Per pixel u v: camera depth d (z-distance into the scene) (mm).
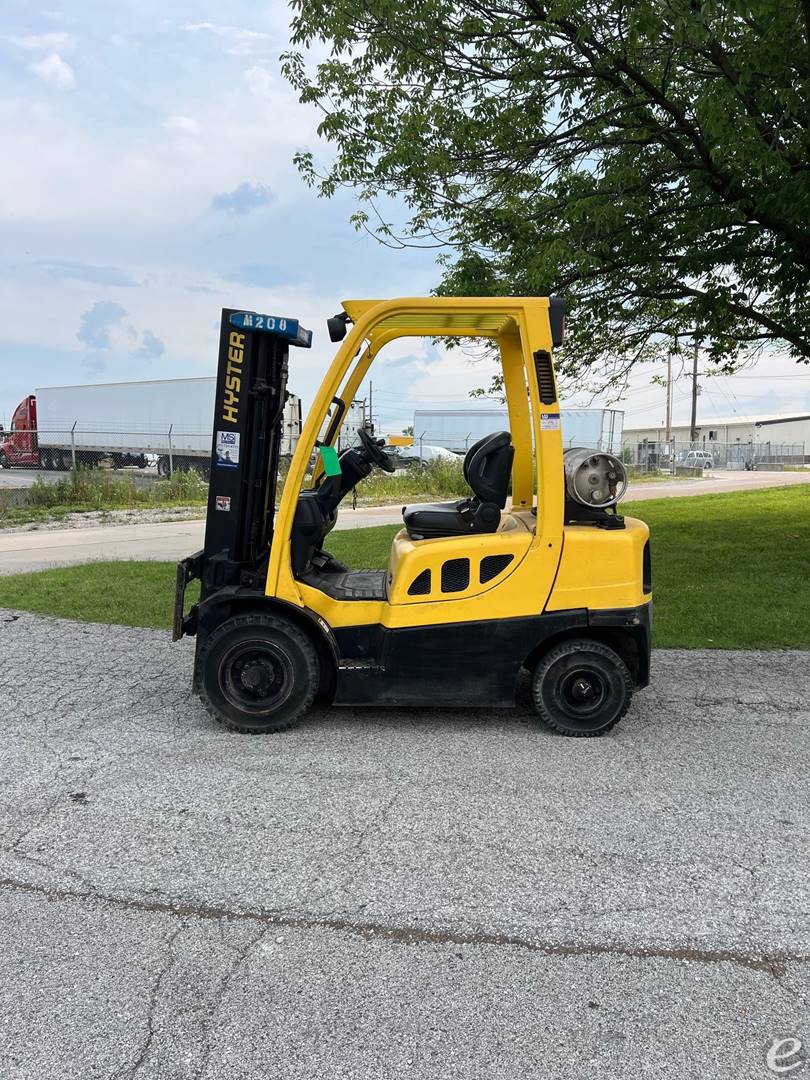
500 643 4410
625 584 4410
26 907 2867
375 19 8430
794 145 8203
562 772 4035
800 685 5508
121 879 3045
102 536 14266
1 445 29766
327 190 9594
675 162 9008
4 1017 2307
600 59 8102
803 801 3721
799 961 2561
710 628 6926
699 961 2559
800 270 9195
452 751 4312
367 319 4355
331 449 4598
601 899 2898
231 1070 2100
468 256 9562
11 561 11305
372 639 4570
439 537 4582
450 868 3109
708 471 45125
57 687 5504
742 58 7590
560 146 9219
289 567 4469
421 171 8898
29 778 3980
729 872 3088
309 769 4066
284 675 4496
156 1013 2318
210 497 4691
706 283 9641
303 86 9445
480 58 8820
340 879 3035
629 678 4488
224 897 2918
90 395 30078
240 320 4504
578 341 11414
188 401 27516
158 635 6949
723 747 4391
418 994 2396
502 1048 2178
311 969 2516
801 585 8523
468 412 35812
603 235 8844
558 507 4344
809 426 67938
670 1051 2170
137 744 4430
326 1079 2066
